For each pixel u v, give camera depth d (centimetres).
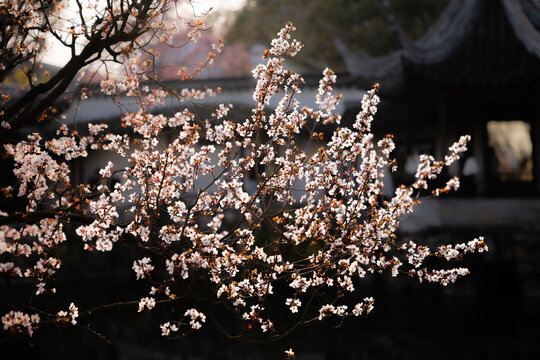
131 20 511
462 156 2125
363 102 522
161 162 504
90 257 1933
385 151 516
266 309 1527
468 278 1766
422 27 2872
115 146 559
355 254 512
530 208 1827
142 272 457
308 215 530
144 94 575
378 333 1372
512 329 1390
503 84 1825
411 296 1783
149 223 484
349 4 3025
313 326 1425
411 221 1867
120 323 1500
